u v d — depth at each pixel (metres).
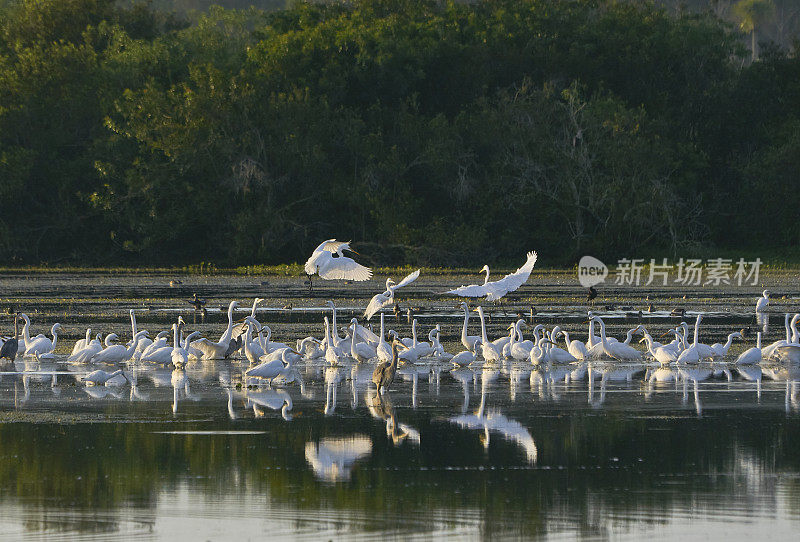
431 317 38.97
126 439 16.53
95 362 25.84
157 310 41.25
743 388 21.94
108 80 76.38
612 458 15.23
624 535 11.81
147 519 12.41
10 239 73.62
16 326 28.86
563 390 21.67
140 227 71.75
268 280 60.75
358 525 12.16
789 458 15.23
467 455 15.43
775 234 74.19
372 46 76.00
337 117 72.69
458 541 11.61
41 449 15.81
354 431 17.16
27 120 73.62
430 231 70.25
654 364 26.55
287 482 13.94
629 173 69.25
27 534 11.87
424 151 70.94
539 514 12.56
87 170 75.00
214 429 17.31
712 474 14.35
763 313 39.38
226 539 11.68
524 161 70.62
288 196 72.81
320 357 27.62
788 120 76.50
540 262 71.75
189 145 69.38
